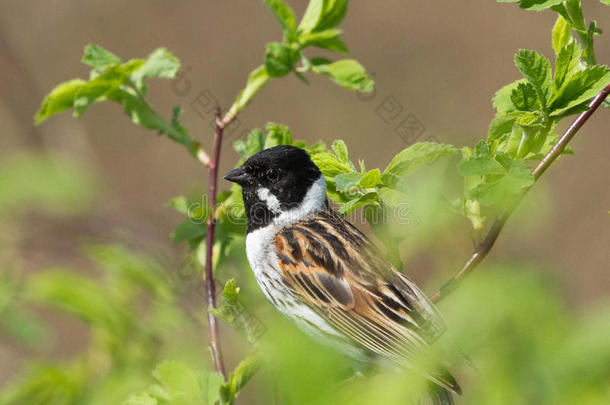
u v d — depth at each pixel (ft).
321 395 9.91
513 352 10.83
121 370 26.30
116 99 31.81
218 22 85.05
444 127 77.20
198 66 82.84
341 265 30.12
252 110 80.43
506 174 20.13
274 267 30.81
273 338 10.27
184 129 31.48
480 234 22.38
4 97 72.13
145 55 83.30
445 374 21.36
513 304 10.82
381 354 28.78
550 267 11.29
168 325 27.53
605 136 73.15
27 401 25.66
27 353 29.76
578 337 10.71
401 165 21.59
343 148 25.44
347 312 29.71
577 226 68.85
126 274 28.37
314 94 80.18
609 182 70.49
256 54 83.20
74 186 30.94
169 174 77.30
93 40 82.64
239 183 31.12
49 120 70.23
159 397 18.24
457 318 11.07
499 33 81.76
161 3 85.56
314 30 31.48
